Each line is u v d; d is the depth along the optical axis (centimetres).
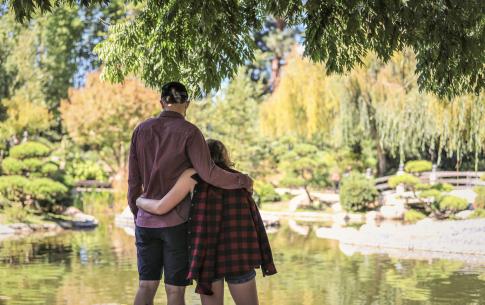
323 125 2597
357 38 623
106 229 1984
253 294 475
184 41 639
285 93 2625
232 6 559
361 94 2525
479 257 1356
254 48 643
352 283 1036
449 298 909
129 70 713
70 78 3706
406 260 1309
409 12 548
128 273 1117
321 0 546
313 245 1595
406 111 2320
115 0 3509
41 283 1016
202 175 451
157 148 455
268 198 3053
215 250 464
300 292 958
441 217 2231
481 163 3117
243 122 2964
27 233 1842
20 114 2872
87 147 4169
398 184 2522
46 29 3628
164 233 456
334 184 3170
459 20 559
